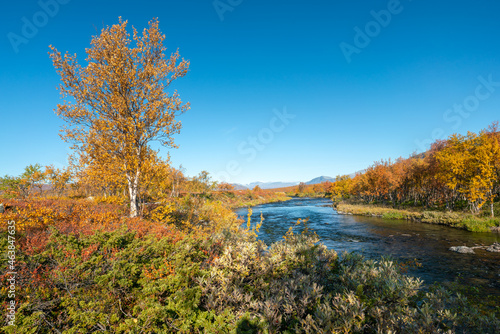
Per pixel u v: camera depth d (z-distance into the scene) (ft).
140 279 17.08
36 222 27.30
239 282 17.44
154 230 30.07
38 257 16.69
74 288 14.80
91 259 16.69
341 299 13.20
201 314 13.66
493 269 36.60
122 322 13.62
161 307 12.96
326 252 21.27
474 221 70.74
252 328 12.75
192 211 56.54
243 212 143.74
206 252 22.58
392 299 14.49
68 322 13.48
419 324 12.50
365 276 16.94
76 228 27.35
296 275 17.78
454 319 14.03
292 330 13.14
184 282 16.15
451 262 40.75
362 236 67.05
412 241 58.34
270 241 60.85
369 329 12.94
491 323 14.14
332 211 146.20
